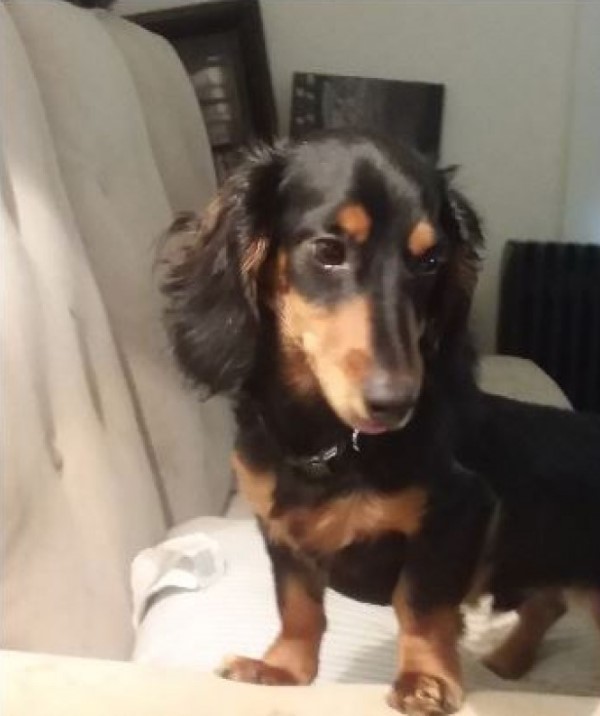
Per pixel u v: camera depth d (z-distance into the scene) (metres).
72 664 0.53
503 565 0.68
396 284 0.55
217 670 0.59
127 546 0.80
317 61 1.64
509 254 1.64
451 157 1.67
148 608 0.81
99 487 0.77
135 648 0.77
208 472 1.03
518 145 1.66
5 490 0.67
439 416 0.58
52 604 0.69
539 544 0.68
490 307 1.70
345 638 0.74
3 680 0.52
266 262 0.60
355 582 0.60
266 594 0.80
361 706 0.51
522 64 1.64
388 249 0.56
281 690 0.52
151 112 1.16
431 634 0.55
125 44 1.16
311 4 1.62
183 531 0.91
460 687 0.54
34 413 0.71
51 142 0.85
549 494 0.68
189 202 1.19
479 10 1.62
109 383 0.83
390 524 0.57
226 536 0.89
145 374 0.93
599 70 1.62
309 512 0.58
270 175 0.60
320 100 1.62
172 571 0.81
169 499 0.94
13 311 0.70
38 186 0.78
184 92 1.29
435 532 0.57
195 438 0.99
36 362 0.72
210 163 1.33
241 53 1.57
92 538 0.75
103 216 0.92
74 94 0.92
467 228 0.61
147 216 1.00
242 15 1.56
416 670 0.54
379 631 0.76
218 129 1.57
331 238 0.56
